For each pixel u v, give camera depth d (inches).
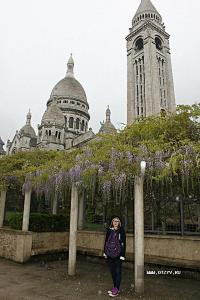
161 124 355.9
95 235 493.0
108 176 343.0
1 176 536.4
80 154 404.8
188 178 315.3
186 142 311.7
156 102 2116.1
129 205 451.2
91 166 364.5
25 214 475.5
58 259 495.5
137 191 312.2
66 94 2842.0
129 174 327.3
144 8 2541.8
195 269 344.8
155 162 323.0
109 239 296.2
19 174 496.1
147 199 414.9
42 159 592.7
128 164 327.3
